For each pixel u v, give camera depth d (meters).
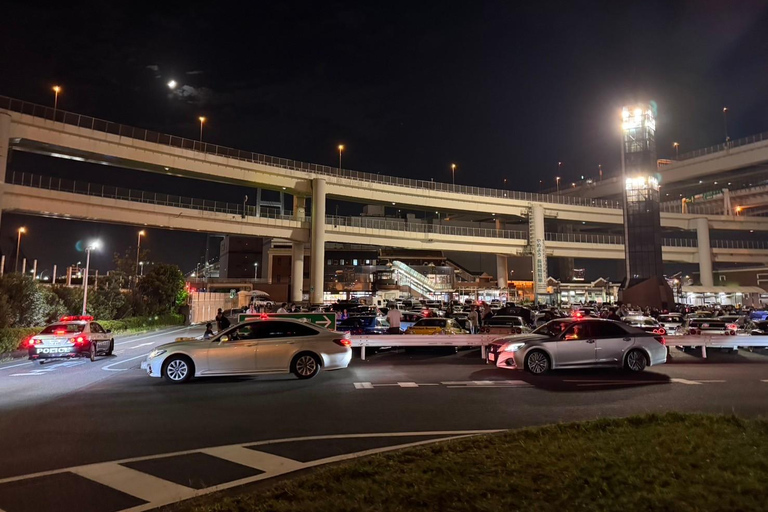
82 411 9.45
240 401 10.25
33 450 6.87
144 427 8.15
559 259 105.19
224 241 106.31
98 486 5.43
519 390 11.31
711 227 87.44
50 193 45.16
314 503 4.44
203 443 7.16
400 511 4.24
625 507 4.18
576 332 13.88
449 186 74.62
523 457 5.59
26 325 23.36
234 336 13.16
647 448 5.75
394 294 67.69
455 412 9.05
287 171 61.91
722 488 4.53
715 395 10.59
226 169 57.28
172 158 53.53
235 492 5.17
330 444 7.00
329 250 84.50
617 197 104.38
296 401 10.19
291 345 12.94
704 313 37.75
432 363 16.50
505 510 4.20
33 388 12.28
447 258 90.31
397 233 69.06
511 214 78.38
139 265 45.81
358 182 66.94
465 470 5.21
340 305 40.22
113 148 49.66
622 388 11.51
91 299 32.84
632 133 59.53
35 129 45.00
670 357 18.31
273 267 84.00
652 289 52.00
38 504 4.95
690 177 88.00
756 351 20.70
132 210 50.25
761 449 5.61
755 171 83.12
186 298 46.78
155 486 5.42
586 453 5.63
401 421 8.38
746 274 83.56
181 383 12.54
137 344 26.03
